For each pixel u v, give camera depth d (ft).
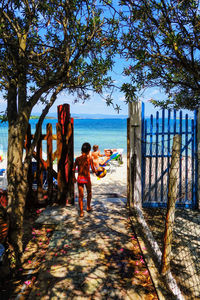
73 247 13.47
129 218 17.67
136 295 9.64
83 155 18.20
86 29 14.10
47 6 12.25
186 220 17.53
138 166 19.65
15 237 11.90
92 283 10.37
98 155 27.99
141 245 13.33
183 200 20.29
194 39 12.75
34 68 13.46
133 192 19.86
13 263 11.27
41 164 20.11
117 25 13.52
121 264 11.85
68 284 10.29
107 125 238.89
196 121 19.40
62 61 15.17
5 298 9.67
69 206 20.24
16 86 13.15
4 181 24.99
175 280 10.69
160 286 9.92
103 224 16.57
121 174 38.83
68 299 9.38
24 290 10.16
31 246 13.92
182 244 14.12
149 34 13.23
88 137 122.31
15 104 13.08
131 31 13.25
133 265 11.78
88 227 16.08
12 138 12.28
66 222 16.89
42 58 14.28
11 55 12.60
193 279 10.92
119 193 25.44
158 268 11.16
